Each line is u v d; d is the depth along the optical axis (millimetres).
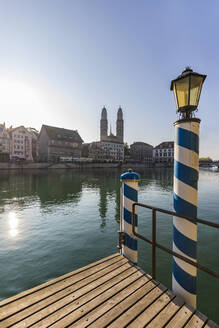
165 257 4969
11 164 44906
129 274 2465
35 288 2148
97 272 2510
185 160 1966
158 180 28156
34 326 1625
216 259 4965
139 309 1843
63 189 17719
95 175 35156
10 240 6211
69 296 2023
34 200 12844
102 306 1884
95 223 7969
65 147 64812
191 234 1938
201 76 1947
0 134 50875
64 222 8117
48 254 5250
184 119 1976
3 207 10859
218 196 14961
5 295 3533
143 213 9438
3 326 1618
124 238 2957
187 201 1935
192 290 1957
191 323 1661
